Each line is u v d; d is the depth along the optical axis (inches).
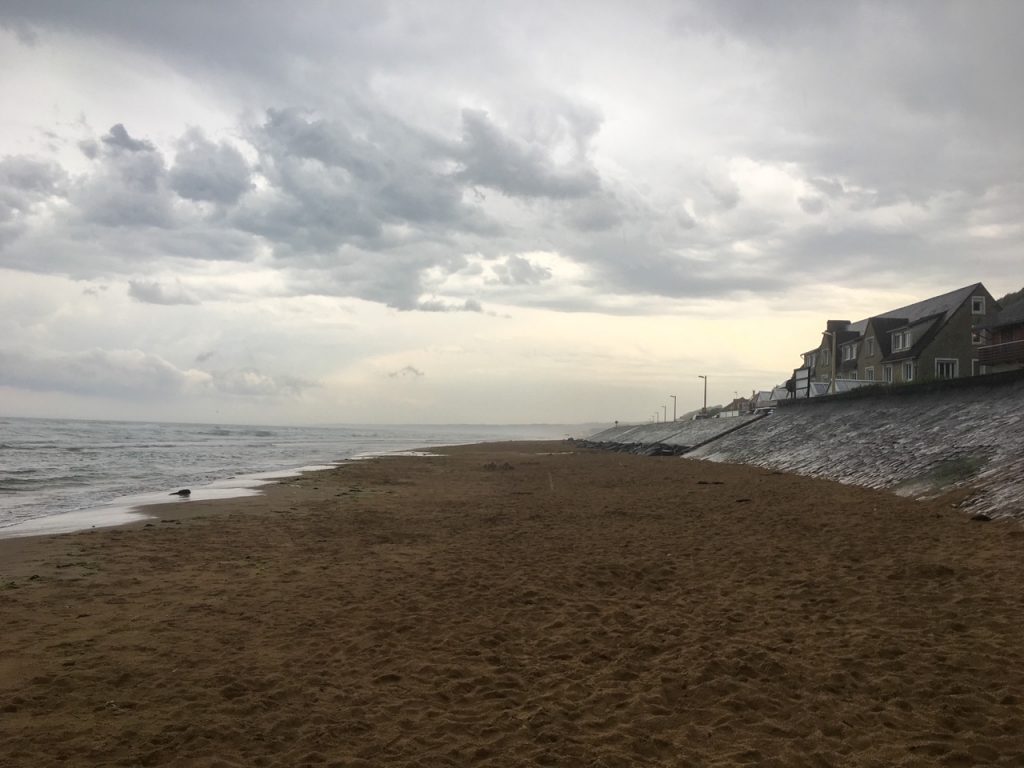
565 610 334.6
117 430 4397.1
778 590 358.3
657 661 262.1
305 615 330.3
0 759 184.7
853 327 2388.0
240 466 1503.4
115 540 541.0
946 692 222.2
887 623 294.5
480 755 191.2
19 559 467.2
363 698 231.1
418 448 2819.9
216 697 230.8
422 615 327.9
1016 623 283.9
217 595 369.7
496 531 580.1
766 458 1293.1
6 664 261.3
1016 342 1350.9
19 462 1454.2
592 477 1147.9
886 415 1135.6
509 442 3922.2
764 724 206.2
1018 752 183.0
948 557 409.1
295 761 187.5
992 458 670.5
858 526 537.3
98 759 186.4
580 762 186.7
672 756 189.0
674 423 2792.8
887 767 178.4
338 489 965.2
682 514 653.9
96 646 283.7
